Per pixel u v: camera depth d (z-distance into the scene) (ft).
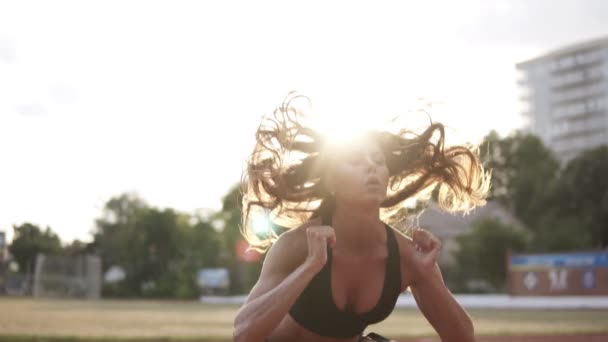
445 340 8.45
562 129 471.21
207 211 226.79
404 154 8.63
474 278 168.14
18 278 192.34
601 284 103.65
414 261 8.02
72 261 175.22
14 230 258.16
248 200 8.79
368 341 8.71
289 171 8.44
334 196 8.00
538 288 110.11
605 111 457.68
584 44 466.29
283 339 8.32
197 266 208.13
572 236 168.04
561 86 474.90
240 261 209.67
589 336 41.34
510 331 44.70
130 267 219.41
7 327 45.52
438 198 9.49
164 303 131.34
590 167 219.20
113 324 51.80
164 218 219.41
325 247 7.35
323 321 7.95
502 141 253.24
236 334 7.39
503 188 249.55
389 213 9.53
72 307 92.94
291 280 7.30
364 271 7.85
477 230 167.94
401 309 102.17
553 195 221.87
